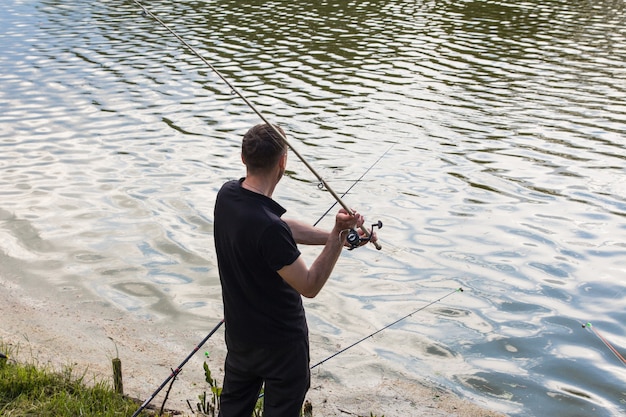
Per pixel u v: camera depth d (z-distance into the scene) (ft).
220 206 12.36
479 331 24.16
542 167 38.70
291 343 12.48
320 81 54.13
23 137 43.09
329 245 12.34
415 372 21.89
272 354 12.46
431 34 68.95
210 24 73.82
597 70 56.95
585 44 65.05
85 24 75.20
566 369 22.12
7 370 17.35
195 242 30.40
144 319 24.53
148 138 43.06
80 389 17.08
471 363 22.44
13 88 52.85
